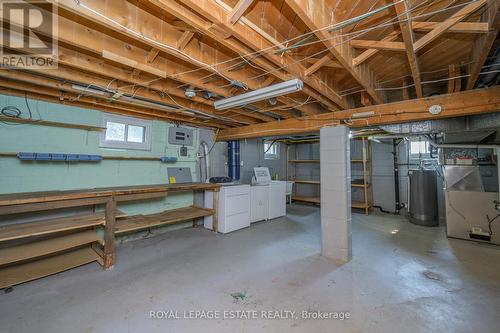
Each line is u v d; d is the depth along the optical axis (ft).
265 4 4.78
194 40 6.04
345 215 9.19
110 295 6.75
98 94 8.48
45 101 9.05
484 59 5.84
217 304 6.34
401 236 12.34
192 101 10.53
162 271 8.27
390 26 5.55
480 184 11.67
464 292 6.88
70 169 9.78
